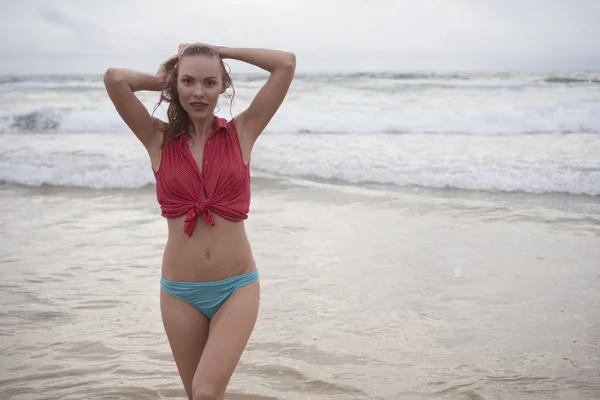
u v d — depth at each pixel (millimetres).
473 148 13039
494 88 25094
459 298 5672
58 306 5535
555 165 11055
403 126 15992
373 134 15266
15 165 11109
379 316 5309
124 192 9992
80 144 13617
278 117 16516
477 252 6910
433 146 13312
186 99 2926
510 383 4195
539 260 6641
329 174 10930
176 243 3033
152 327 5121
